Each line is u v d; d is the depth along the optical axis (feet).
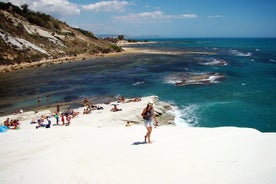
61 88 142.41
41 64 233.35
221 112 91.76
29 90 139.33
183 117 87.10
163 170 22.20
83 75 181.47
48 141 37.11
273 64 209.77
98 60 266.98
